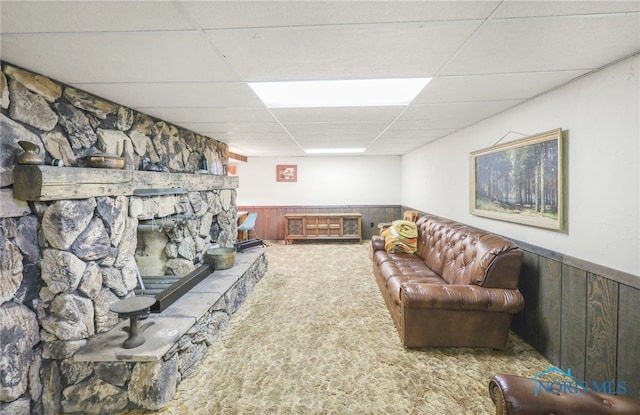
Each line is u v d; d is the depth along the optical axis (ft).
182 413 5.72
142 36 4.37
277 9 3.74
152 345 6.05
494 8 3.80
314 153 20.95
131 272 7.38
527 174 7.97
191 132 11.77
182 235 10.28
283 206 23.49
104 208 6.50
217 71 5.75
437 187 14.83
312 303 10.87
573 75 6.22
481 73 6.06
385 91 7.27
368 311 10.16
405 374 6.81
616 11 3.88
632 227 5.33
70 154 6.28
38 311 5.68
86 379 5.89
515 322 8.56
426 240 12.37
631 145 5.32
